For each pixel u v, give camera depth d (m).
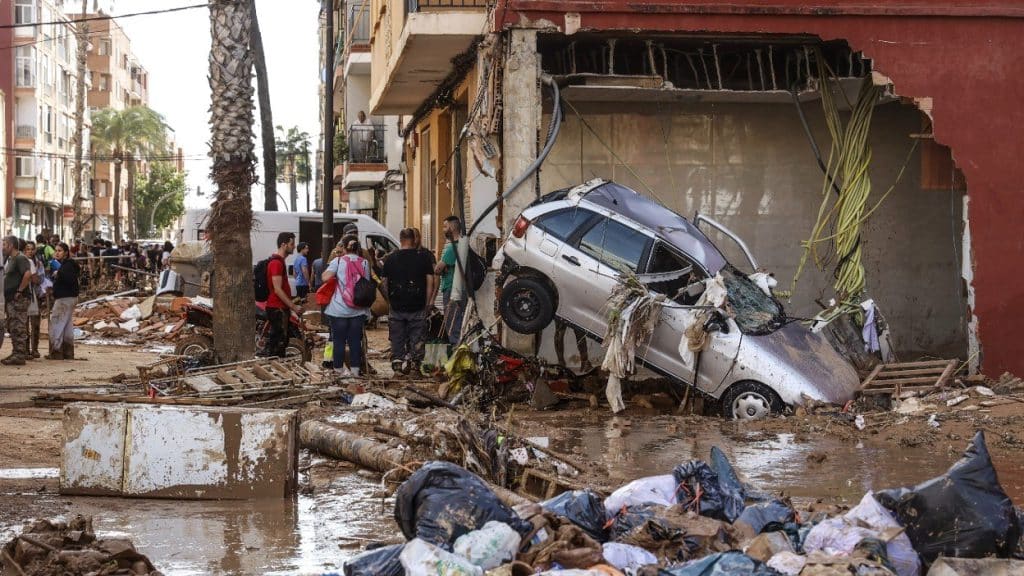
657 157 18.05
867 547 5.45
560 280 13.31
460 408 11.55
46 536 6.09
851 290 17.09
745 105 18.19
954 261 18.41
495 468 8.12
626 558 5.42
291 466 8.08
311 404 12.12
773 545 5.48
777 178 18.27
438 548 5.14
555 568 5.23
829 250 18.28
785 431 11.30
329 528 7.07
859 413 12.12
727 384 12.49
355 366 14.96
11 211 67.06
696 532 5.68
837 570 4.91
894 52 15.71
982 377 13.95
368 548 6.11
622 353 12.61
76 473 7.89
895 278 18.30
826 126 18.34
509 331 15.09
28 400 13.01
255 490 7.90
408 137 29.34
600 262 13.22
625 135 17.98
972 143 15.77
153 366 12.98
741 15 15.56
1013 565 5.18
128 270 38.34
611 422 12.05
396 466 8.43
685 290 13.05
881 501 5.96
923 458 9.86
